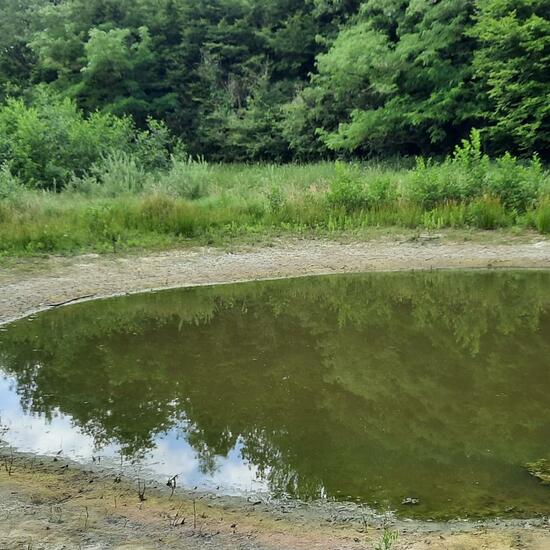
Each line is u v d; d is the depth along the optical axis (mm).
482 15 21125
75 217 12156
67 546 2914
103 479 3658
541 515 3260
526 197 12555
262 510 3322
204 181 16141
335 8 30719
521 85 19188
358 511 3314
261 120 29266
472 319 7211
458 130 24062
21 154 17312
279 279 9336
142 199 13359
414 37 22906
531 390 5066
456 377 5363
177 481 3645
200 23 32875
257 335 6707
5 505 3314
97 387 5207
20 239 10812
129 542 2965
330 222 12211
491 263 9906
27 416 4609
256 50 32969
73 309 7809
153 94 32969
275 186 13766
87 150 18516
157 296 8438
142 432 4332
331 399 4914
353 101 26250
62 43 32344
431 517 3252
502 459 3914
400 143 25266
